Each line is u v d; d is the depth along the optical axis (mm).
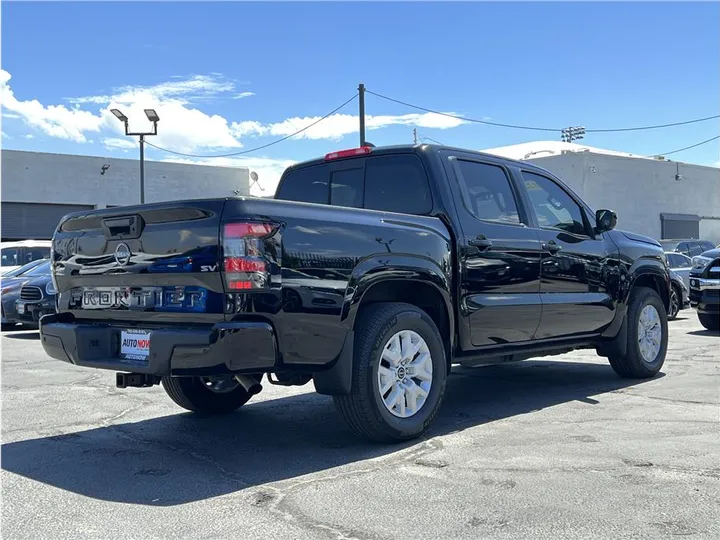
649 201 34000
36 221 31281
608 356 7262
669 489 3826
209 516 3543
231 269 3943
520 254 5797
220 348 3908
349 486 3957
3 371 8336
